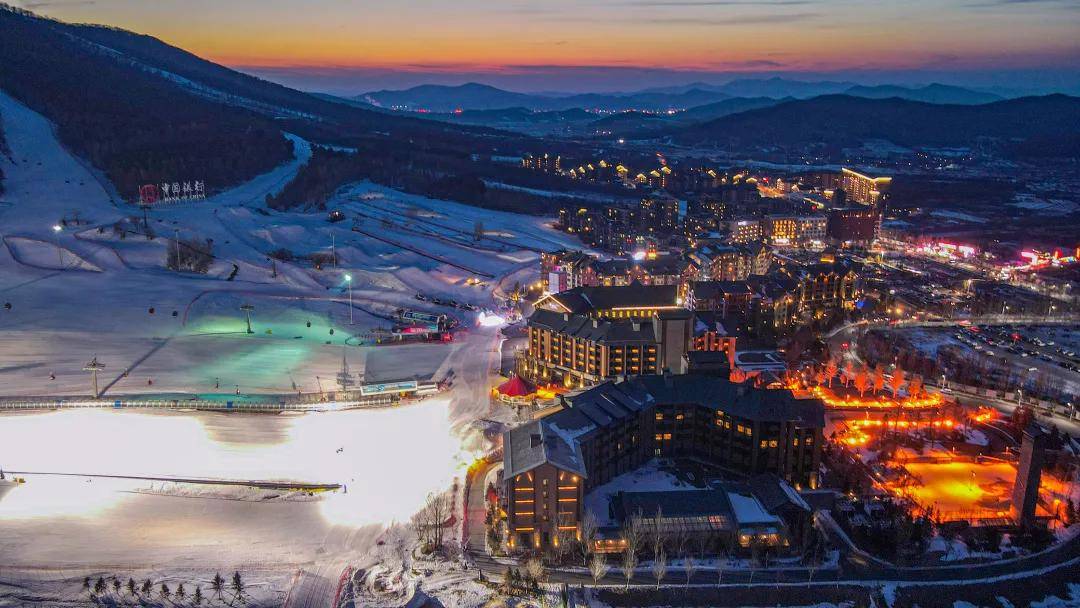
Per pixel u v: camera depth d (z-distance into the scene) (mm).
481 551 133000
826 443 176375
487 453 168625
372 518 142750
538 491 133250
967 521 143625
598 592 121938
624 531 131750
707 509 135875
